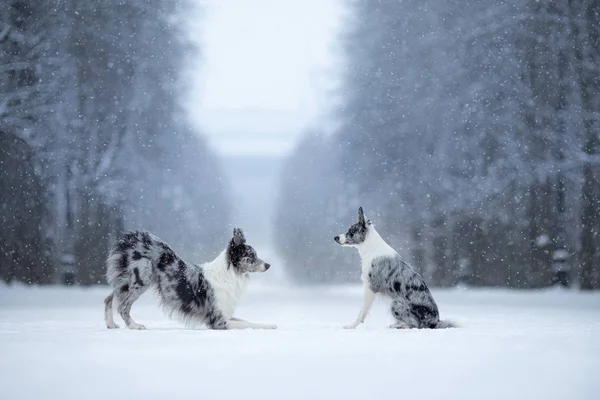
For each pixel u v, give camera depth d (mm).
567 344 8219
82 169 29625
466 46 30422
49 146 28266
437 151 30422
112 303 10992
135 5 31719
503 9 29734
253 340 8570
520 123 28781
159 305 10789
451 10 31297
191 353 7250
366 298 11281
